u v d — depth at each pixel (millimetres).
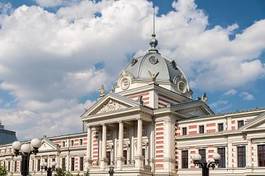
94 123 94688
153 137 88375
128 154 91312
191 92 102312
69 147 112062
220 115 82000
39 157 118625
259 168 73062
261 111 76500
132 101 87875
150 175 85812
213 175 79062
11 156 127812
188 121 86562
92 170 91875
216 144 80812
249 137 75250
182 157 85875
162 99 92188
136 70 98562
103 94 97250
